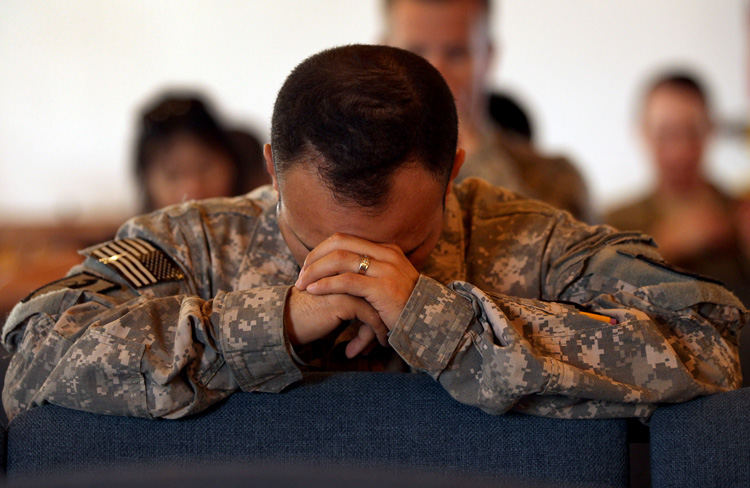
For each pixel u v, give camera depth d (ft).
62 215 34.83
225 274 11.94
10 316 11.23
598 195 35.24
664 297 10.59
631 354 9.87
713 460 9.54
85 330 10.27
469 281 12.05
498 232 12.49
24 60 35.06
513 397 9.48
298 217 10.07
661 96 34.60
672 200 34.81
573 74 35.12
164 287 11.46
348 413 9.88
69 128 35.29
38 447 9.74
